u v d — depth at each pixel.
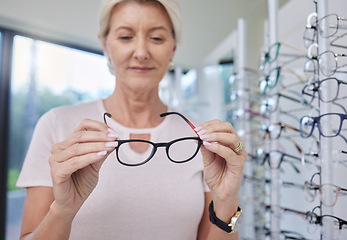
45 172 0.86
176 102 3.24
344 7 1.01
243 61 1.81
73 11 2.83
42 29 2.97
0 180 2.83
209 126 0.73
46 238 0.68
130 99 0.97
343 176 0.98
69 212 0.69
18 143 2.98
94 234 0.87
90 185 0.71
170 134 0.98
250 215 1.90
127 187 0.90
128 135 0.94
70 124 0.94
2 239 2.79
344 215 0.98
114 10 0.88
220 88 3.20
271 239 1.29
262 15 3.27
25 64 3.06
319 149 0.98
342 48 1.01
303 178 1.34
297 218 1.38
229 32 3.56
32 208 0.83
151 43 0.88
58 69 3.25
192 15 3.31
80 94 3.35
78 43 3.31
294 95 1.43
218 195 0.77
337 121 0.91
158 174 0.92
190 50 3.89
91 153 0.63
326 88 0.90
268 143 1.38
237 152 0.73
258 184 1.71
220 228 0.81
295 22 1.42
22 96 3.02
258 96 1.85
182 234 0.93
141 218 0.89
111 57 0.91
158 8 0.87
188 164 0.97
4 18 2.73
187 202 0.92
